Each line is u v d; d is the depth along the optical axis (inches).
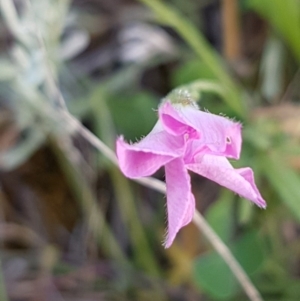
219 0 8.2
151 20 8.2
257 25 8.2
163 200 7.8
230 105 6.8
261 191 7.1
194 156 3.8
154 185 6.1
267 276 7.1
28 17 6.8
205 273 6.6
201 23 8.3
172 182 3.7
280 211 7.2
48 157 8.0
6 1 6.7
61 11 7.1
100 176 7.8
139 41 7.9
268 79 7.6
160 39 7.8
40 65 6.8
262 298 6.9
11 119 7.7
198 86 6.2
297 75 7.7
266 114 7.2
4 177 7.9
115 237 7.8
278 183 6.5
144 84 8.3
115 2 8.3
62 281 7.7
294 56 7.8
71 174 7.6
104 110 7.4
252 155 6.8
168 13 6.6
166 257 7.8
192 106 4.3
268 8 7.2
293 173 6.6
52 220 8.0
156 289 7.4
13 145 7.7
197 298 7.3
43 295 7.6
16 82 7.0
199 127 3.8
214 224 6.8
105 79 8.0
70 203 8.0
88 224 7.7
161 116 3.8
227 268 6.6
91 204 7.6
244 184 3.9
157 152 3.6
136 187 7.8
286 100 7.7
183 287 7.4
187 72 7.0
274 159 6.7
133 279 7.5
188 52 7.9
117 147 3.5
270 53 7.6
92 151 7.6
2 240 7.8
